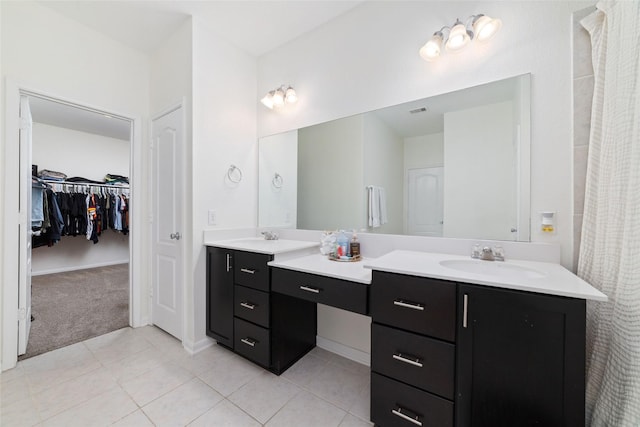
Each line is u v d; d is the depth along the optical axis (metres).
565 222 1.23
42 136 4.04
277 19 1.95
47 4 1.80
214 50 2.07
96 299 2.94
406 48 1.65
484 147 1.42
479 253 1.37
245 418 1.29
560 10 1.23
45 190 3.67
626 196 0.95
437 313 1.04
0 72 1.65
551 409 0.87
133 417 1.29
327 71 1.99
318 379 1.61
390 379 1.15
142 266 2.35
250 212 2.38
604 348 1.01
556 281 0.95
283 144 2.26
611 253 1.00
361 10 1.82
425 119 1.60
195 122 1.94
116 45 2.19
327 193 2.00
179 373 1.65
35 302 2.83
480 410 0.97
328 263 1.58
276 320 1.65
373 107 1.78
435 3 1.55
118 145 4.87
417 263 1.24
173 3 1.79
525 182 1.32
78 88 1.99
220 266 1.89
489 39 1.40
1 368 1.63
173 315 2.11
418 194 1.63
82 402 1.38
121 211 4.60
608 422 0.93
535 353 0.89
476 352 0.97
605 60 1.08
